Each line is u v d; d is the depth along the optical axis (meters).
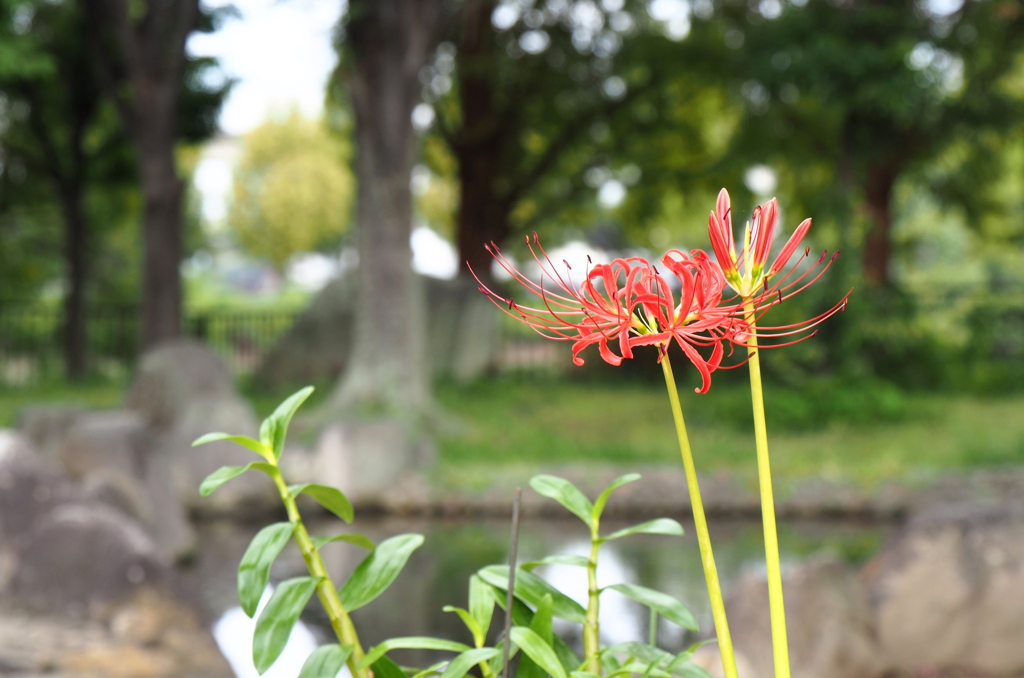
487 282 17.69
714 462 9.53
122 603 4.43
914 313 13.78
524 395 15.10
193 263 29.45
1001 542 4.11
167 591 4.58
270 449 1.26
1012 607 3.99
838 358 12.05
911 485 8.55
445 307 16.84
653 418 12.51
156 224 13.30
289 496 1.25
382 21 11.36
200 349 10.52
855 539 7.51
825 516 8.32
